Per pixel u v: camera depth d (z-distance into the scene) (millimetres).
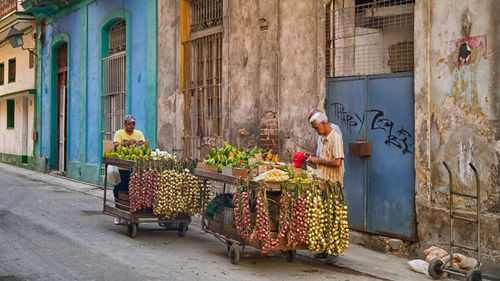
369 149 8062
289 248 6633
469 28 6703
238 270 6664
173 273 6375
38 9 20156
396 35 8383
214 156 7965
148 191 8234
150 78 13969
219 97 11617
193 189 8250
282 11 9750
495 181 6371
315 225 6379
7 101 26141
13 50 24922
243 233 6691
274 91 9852
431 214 7145
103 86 16656
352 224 8398
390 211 7812
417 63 7398
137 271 6402
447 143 6953
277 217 6652
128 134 9711
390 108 7859
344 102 8539
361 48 8766
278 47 9805
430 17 7219
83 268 6480
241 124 10789
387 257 7512
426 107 7242
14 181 17750
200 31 12281
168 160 8289
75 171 18375
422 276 6504
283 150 9641
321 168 7266
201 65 12297
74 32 18719
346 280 6332
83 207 11797
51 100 20719
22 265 6551
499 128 6352
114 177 9047
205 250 7812
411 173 7559
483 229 6441
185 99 12672
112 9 15953
